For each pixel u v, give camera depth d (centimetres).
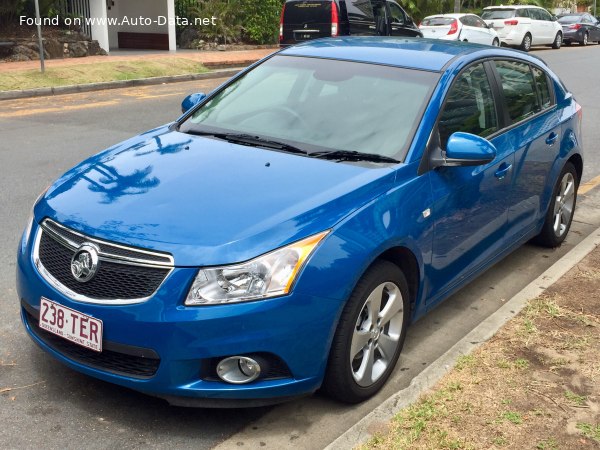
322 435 335
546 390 363
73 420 337
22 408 344
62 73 1473
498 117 476
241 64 1864
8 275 497
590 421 339
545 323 439
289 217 325
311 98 442
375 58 461
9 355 392
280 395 323
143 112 1165
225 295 304
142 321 304
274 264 310
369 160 388
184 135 436
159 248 308
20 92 1321
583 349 408
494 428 329
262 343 308
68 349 336
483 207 439
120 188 358
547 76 568
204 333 302
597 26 3219
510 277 541
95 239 321
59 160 818
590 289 495
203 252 306
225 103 467
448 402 347
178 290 303
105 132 986
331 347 332
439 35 2308
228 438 330
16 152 852
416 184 379
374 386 364
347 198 346
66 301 322
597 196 762
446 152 394
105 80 1486
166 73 1634
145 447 321
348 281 325
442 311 480
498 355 395
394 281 362
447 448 312
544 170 528
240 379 316
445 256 407
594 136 1077
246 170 371
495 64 491
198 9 2161
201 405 318
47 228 344
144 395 359
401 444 313
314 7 1759
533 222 536
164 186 355
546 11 2852
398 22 1941
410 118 408
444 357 389
